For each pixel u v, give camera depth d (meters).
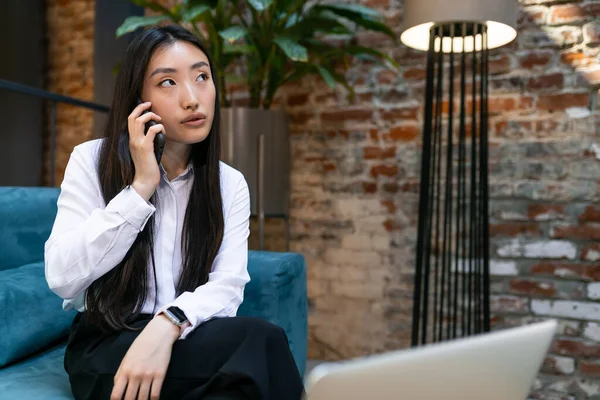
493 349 0.59
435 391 0.56
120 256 1.08
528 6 2.30
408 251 2.49
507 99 2.33
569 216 2.24
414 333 2.04
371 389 0.52
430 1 1.85
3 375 1.25
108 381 1.00
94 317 1.10
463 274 1.99
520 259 2.31
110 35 3.11
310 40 2.41
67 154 3.58
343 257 2.59
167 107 1.14
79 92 3.56
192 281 1.22
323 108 2.61
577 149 2.23
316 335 2.64
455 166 2.41
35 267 1.52
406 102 2.49
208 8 2.13
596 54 2.21
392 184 2.51
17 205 1.58
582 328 2.22
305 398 0.51
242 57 2.72
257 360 0.94
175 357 1.00
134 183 1.10
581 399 2.22
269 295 1.56
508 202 2.33
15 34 3.40
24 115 3.48
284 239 2.69
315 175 2.63
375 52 2.30
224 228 1.29
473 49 1.91
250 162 2.36
